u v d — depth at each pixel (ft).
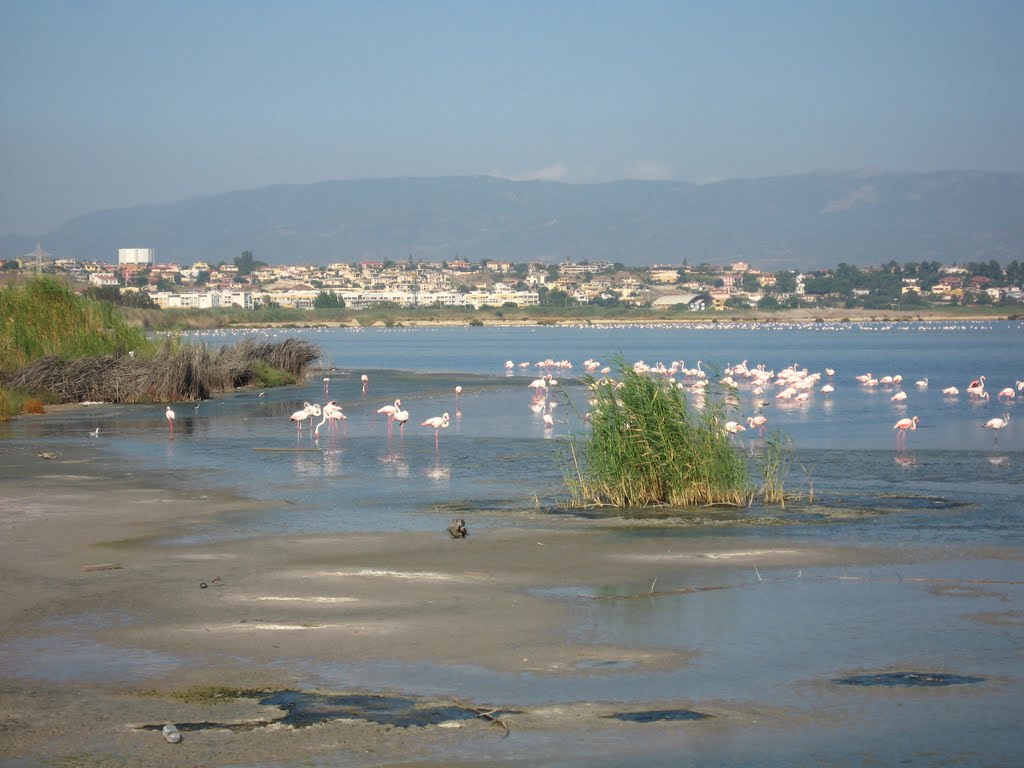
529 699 45.70
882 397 214.90
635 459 93.76
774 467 102.73
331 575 66.28
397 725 42.93
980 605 59.82
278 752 40.47
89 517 86.02
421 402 199.93
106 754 40.22
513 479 108.06
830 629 55.31
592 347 497.46
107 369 200.34
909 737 42.01
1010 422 165.68
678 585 64.23
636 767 39.34
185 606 59.26
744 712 44.45
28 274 245.65
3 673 48.73
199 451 130.21
